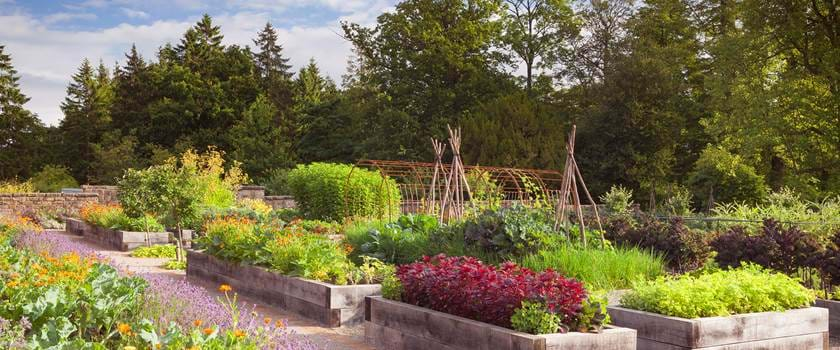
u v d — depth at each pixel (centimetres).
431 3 3372
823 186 2281
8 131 4441
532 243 855
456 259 627
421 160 3062
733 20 2788
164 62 4675
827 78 2131
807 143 2117
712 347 529
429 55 3222
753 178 2264
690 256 916
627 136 2934
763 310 581
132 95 4475
